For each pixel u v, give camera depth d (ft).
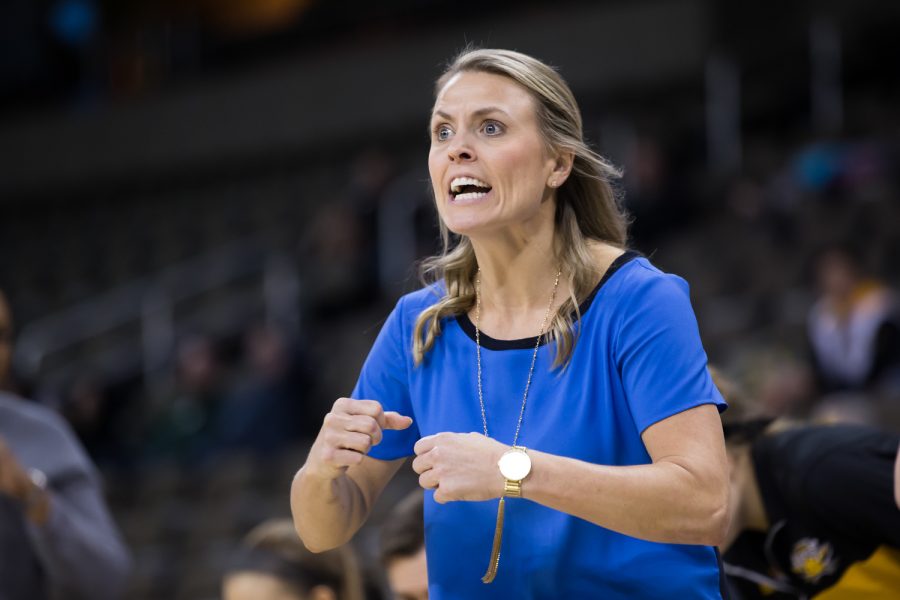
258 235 105.81
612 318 15.88
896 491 18.58
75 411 78.07
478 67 16.48
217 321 94.53
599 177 16.93
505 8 116.06
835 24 94.02
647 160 81.35
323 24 124.57
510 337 16.51
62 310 105.70
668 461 14.78
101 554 25.75
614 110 106.42
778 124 96.27
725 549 21.63
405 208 88.48
